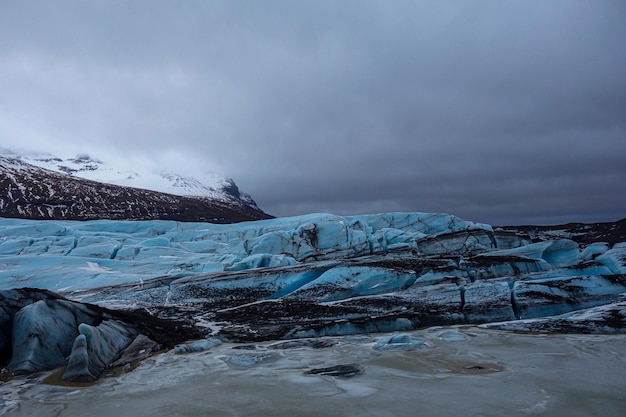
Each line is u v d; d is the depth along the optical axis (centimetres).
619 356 1416
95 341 1355
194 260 3784
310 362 1390
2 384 1173
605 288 2436
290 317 2152
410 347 1549
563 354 1449
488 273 2822
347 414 941
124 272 3422
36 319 1370
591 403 998
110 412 977
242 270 3203
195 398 1059
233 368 1331
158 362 1417
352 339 1738
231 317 2205
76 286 2997
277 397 1055
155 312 2342
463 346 1586
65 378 1205
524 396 1045
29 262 3519
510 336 1747
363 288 2694
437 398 1036
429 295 2375
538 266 3002
